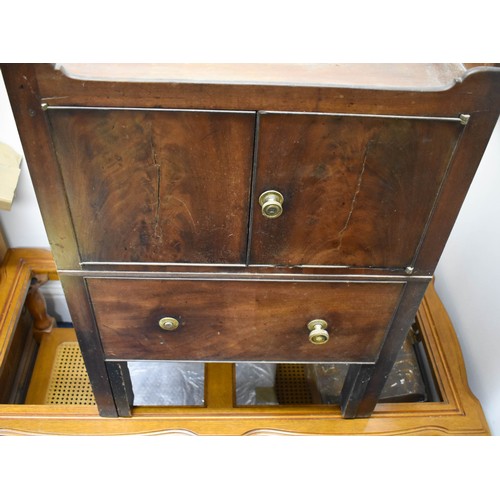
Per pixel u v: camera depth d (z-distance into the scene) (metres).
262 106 0.60
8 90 0.58
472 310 1.15
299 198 0.69
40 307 1.34
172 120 0.61
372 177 0.67
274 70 0.61
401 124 0.62
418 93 0.59
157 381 1.34
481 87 0.59
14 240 1.31
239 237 0.73
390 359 0.92
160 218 0.70
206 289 0.79
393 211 0.70
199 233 0.72
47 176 0.66
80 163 0.65
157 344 0.88
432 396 1.19
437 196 0.69
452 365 1.14
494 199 1.04
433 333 1.19
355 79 0.60
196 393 1.33
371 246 0.74
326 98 0.59
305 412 1.08
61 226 0.71
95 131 0.62
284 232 0.72
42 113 0.60
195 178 0.66
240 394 1.30
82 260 0.75
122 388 0.98
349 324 0.85
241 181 0.67
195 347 0.89
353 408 1.04
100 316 0.83
